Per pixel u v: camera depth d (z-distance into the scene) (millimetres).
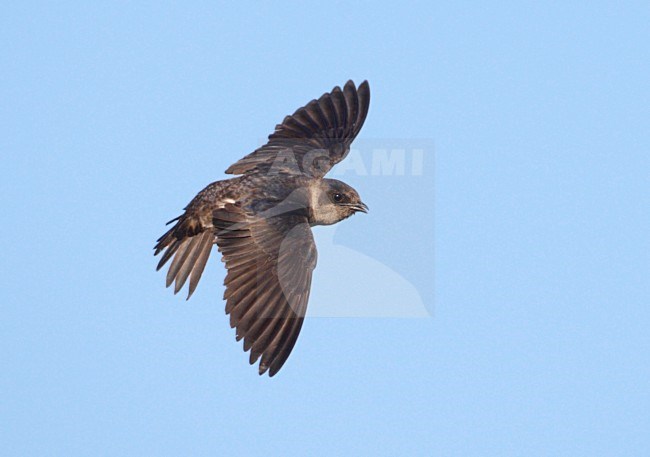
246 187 14539
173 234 14906
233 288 13344
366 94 16297
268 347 12961
